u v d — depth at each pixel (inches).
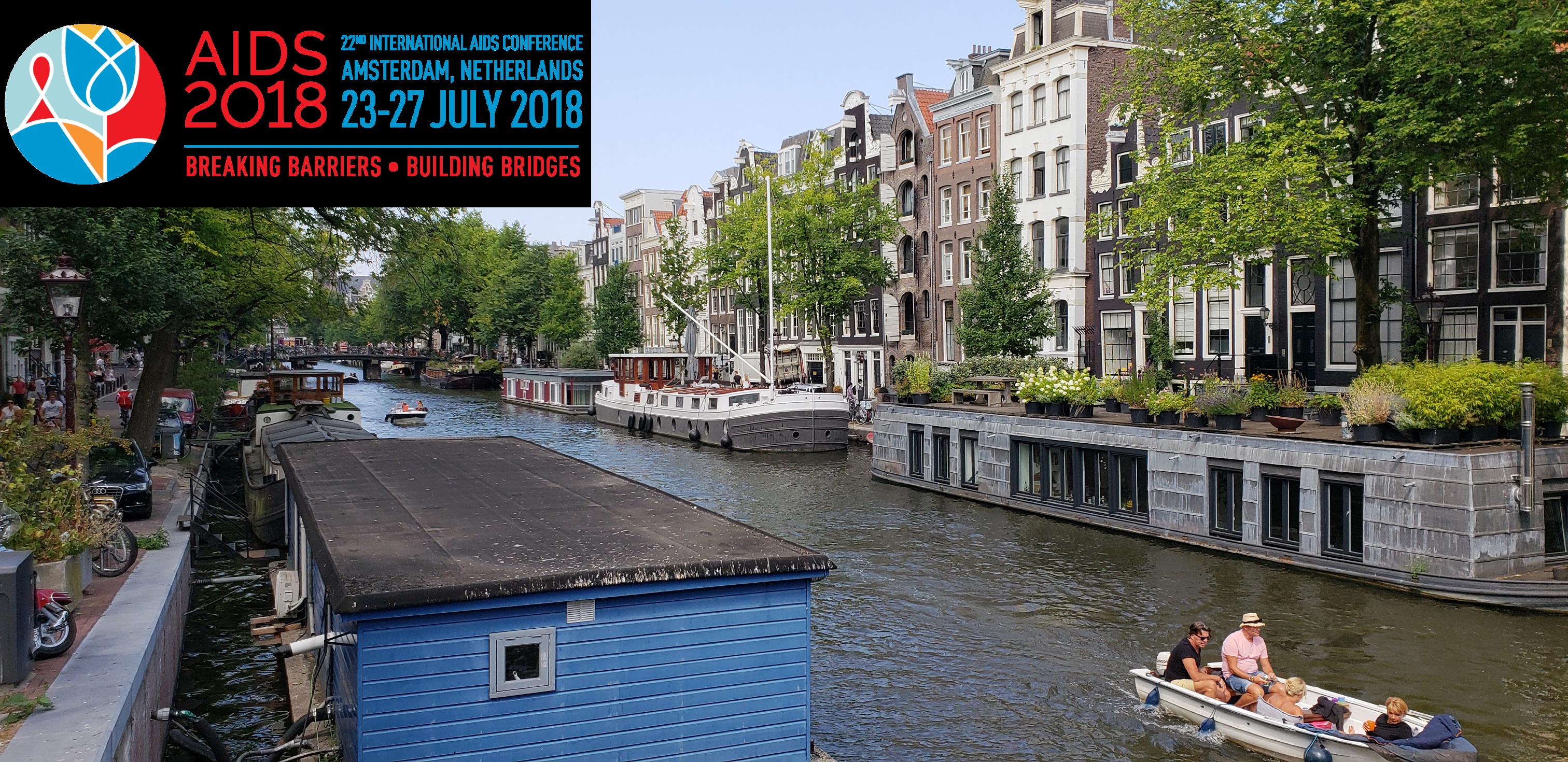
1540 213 904.3
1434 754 389.1
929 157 1850.4
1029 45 1587.1
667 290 2632.9
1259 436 738.2
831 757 395.2
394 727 289.0
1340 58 781.3
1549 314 938.7
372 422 2241.6
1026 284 1364.4
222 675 538.0
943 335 1839.3
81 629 388.8
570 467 554.9
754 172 1888.5
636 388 1973.4
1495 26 683.4
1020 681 532.1
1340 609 616.7
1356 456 668.7
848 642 599.5
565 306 3117.6
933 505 1037.8
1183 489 805.9
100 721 281.7
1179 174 882.8
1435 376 650.2
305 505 432.8
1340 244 765.3
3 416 763.4
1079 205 1514.5
